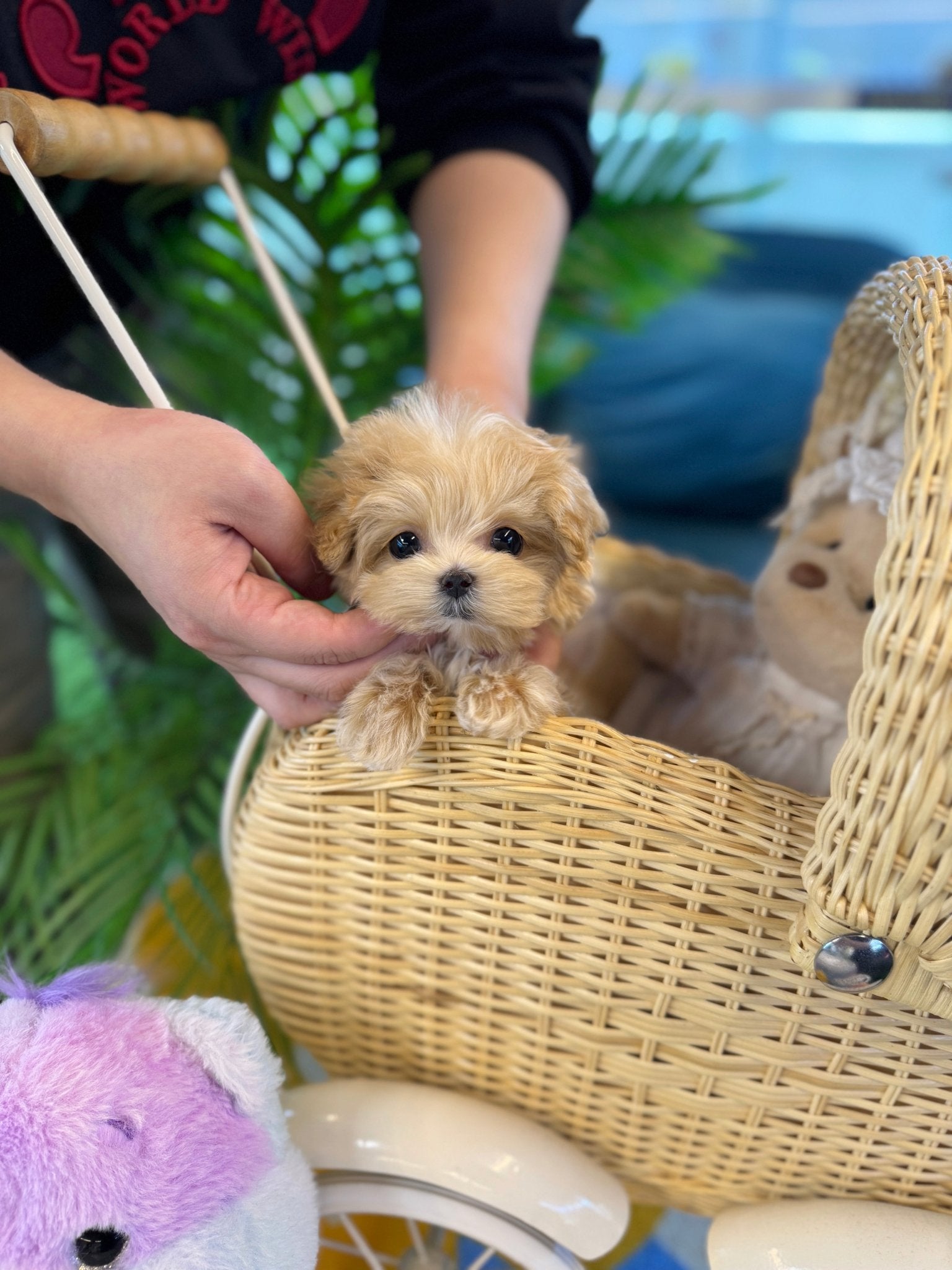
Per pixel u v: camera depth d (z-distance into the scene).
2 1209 0.70
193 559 0.81
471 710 0.81
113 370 1.62
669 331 3.14
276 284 1.19
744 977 0.83
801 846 0.77
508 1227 0.93
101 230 1.46
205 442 0.81
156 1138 0.74
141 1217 0.72
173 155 1.08
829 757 1.09
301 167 1.57
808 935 0.73
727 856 0.79
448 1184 0.92
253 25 1.23
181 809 1.55
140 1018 0.82
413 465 0.87
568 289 1.86
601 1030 0.91
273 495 0.82
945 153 3.80
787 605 1.09
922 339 0.67
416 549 0.89
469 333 1.16
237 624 0.81
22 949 1.32
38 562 1.54
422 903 0.92
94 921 1.31
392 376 1.75
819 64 3.83
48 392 0.91
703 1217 1.37
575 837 0.82
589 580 0.93
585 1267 1.27
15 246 1.29
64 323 1.49
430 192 1.39
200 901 1.44
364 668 0.89
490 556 0.87
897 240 3.89
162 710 1.71
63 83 1.11
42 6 1.06
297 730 0.95
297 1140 0.96
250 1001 1.38
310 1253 0.84
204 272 1.68
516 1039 0.97
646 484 3.11
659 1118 0.96
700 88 3.88
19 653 1.63
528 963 0.91
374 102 1.50
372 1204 0.96
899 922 0.67
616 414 3.11
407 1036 1.03
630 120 2.06
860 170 3.92
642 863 0.82
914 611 0.61
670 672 1.36
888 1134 0.89
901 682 0.61
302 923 0.99
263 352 1.70
